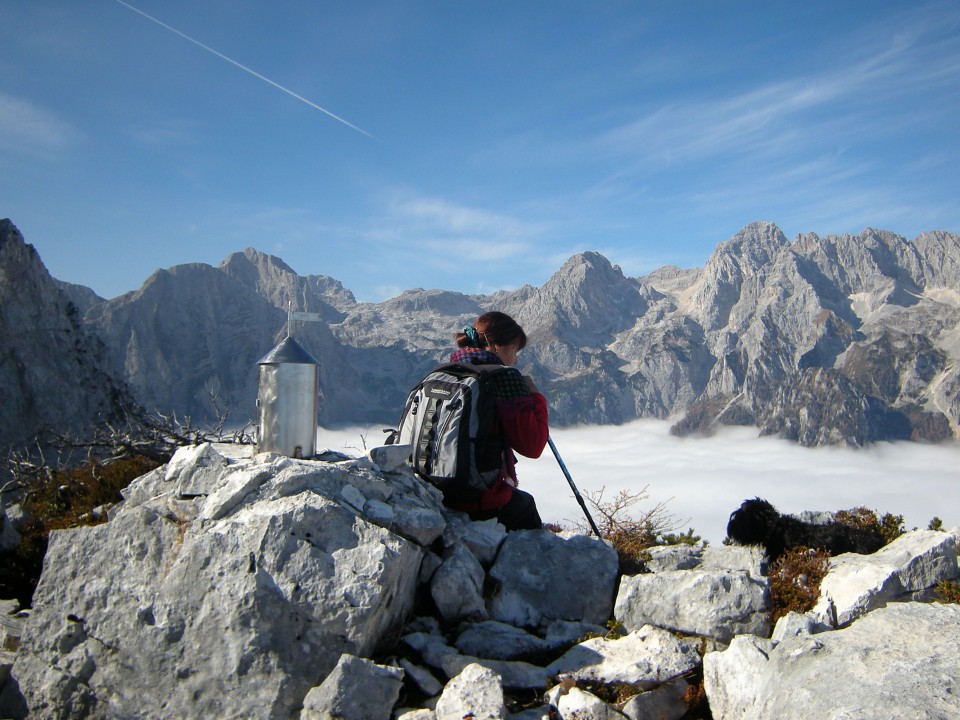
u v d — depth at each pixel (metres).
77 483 3.61
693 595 2.25
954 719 1.39
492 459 2.63
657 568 2.89
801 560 2.76
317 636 1.94
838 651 1.73
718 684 1.95
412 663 2.16
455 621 2.39
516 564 2.55
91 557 2.15
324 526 2.08
